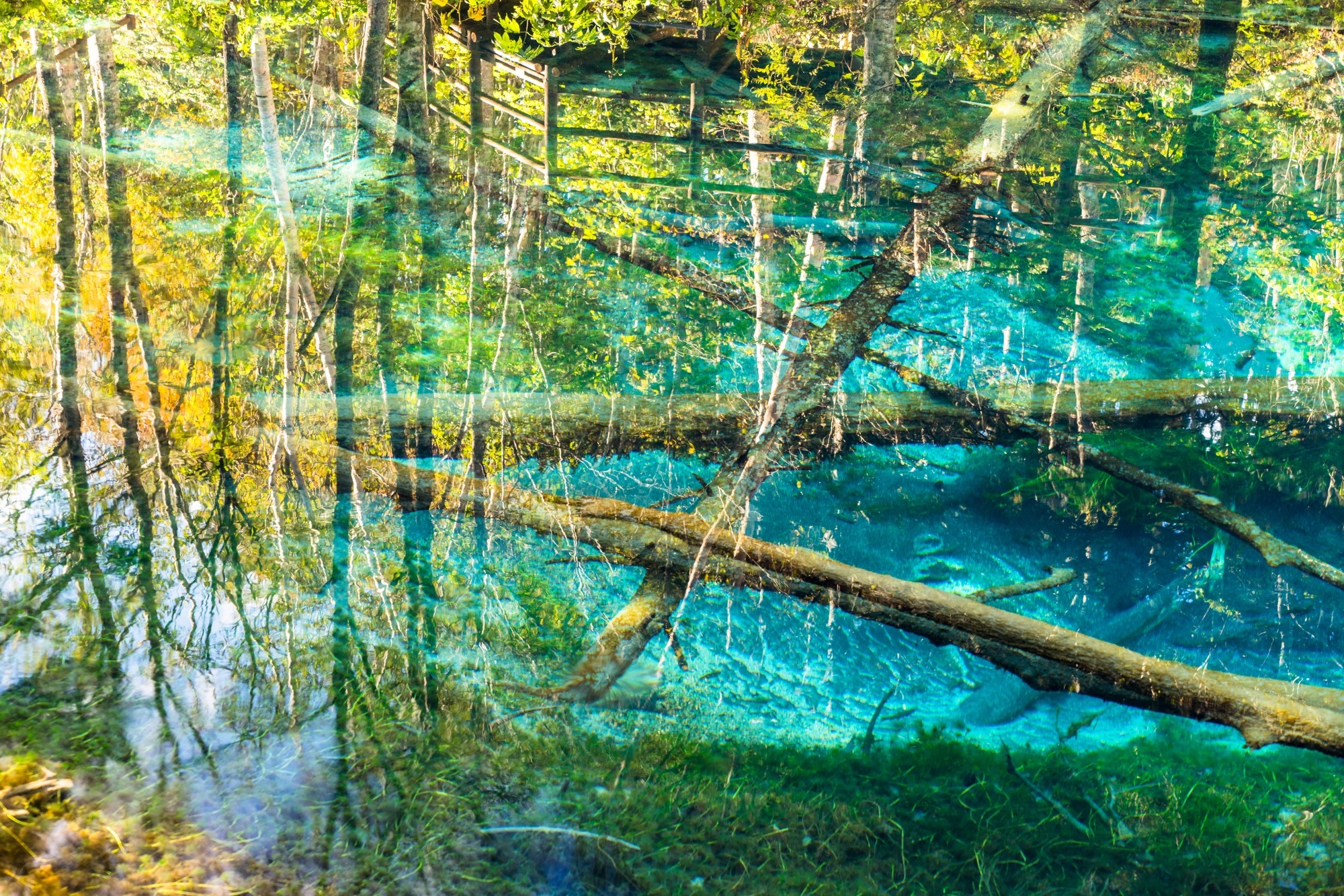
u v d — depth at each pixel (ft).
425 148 25.07
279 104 27.61
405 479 12.80
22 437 12.50
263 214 20.65
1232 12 34.01
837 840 8.06
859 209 23.61
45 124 24.58
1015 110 29.94
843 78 33.30
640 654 10.48
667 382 15.93
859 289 19.45
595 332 17.38
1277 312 20.38
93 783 7.34
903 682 10.82
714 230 22.02
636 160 25.76
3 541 10.39
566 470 13.74
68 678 8.44
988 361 17.66
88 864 6.64
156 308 16.46
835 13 35.35
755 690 10.24
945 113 29.78
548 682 9.48
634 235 21.30
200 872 6.72
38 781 7.25
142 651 8.96
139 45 28.27
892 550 13.10
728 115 29.37
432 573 10.99
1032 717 10.41
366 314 17.08
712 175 25.16
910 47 33.47
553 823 7.74
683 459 14.38
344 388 14.78
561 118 28.09
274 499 11.94
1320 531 14.14
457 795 7.82
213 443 12.94
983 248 22.18
